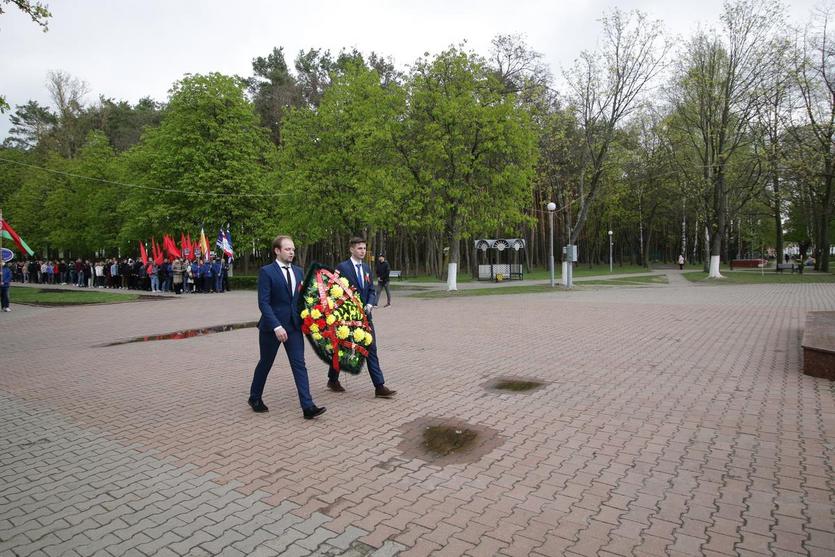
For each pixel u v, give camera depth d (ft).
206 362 30.91
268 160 120.37
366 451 15.92
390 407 20.49
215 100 108.37
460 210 76.79
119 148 170.71
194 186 107.55
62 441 17.81
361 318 22.29
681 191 132.36
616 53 90.89
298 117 97.50
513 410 19.57
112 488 13.88
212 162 110.93
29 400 23.35
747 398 20.15
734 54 99.14
